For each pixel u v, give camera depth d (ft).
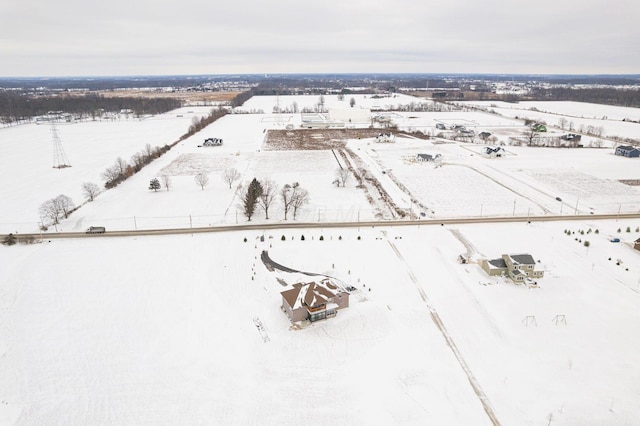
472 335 158.40
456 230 255.91
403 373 139.33
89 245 236.02
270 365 143.33
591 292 186.19
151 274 202.59
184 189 341.21
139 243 238.68
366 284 193.67
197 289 189.37
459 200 312.09
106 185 343.67
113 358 146.20
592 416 121.90
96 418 122.52
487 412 123.85
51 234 251.19
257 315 170.91
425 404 126.82
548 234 248.73
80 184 355.56
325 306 167.02
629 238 241.96
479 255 221.87
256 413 124.16
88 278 198.49
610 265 209.97
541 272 197.36
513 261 197.57
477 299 180.65
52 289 188.55
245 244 236.84
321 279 183.62
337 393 131.23
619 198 311.68
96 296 183.32
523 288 190.08
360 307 175.11
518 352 149.38
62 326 163.02
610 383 134.62
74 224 267.39
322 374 139.33
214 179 370.32
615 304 177.17
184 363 144.05
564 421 120.37
